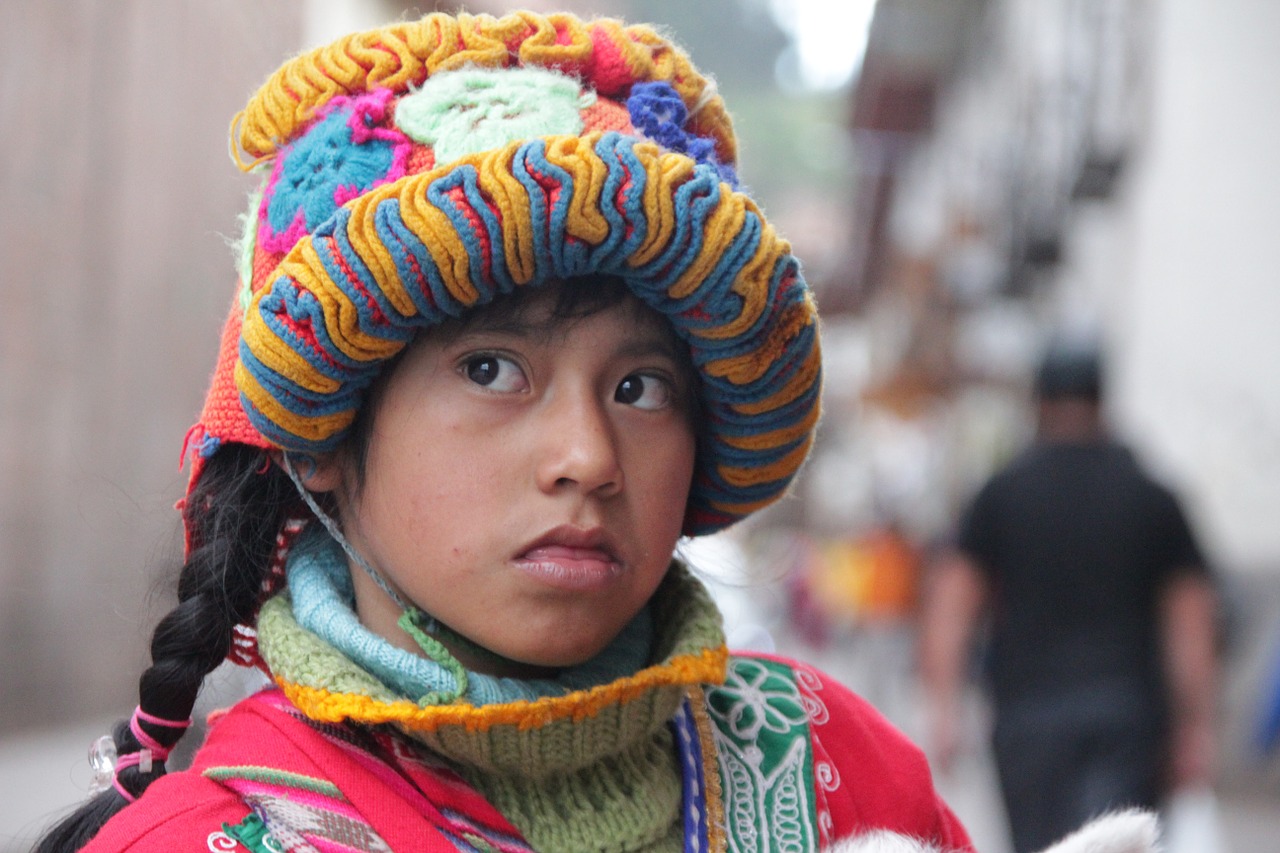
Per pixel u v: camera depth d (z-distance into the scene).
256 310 1.26
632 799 1.36
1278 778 6.32
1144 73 8.80
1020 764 4.22
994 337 14.45
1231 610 6.72
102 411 9.23
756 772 1.50
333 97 1.33
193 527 1.48
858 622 12.83
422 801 1.29
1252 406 7.44
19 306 8.54
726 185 1.29
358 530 1.38
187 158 8.94
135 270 9.40
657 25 1.69
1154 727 4.19
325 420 1.31
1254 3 7.93
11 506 8.46
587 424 1.29
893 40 17.30
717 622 1.43
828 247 25.39
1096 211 10.29
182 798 1.27
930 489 19.27
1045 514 4.30
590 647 1.32
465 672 1.29
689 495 1.60
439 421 1.30
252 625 1.48
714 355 1.35
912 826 1.58
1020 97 12.51
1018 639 4.32
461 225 1.20
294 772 1.28
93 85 8.77
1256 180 7.82
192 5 8.02
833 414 24.97
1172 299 8.29
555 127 1.29
